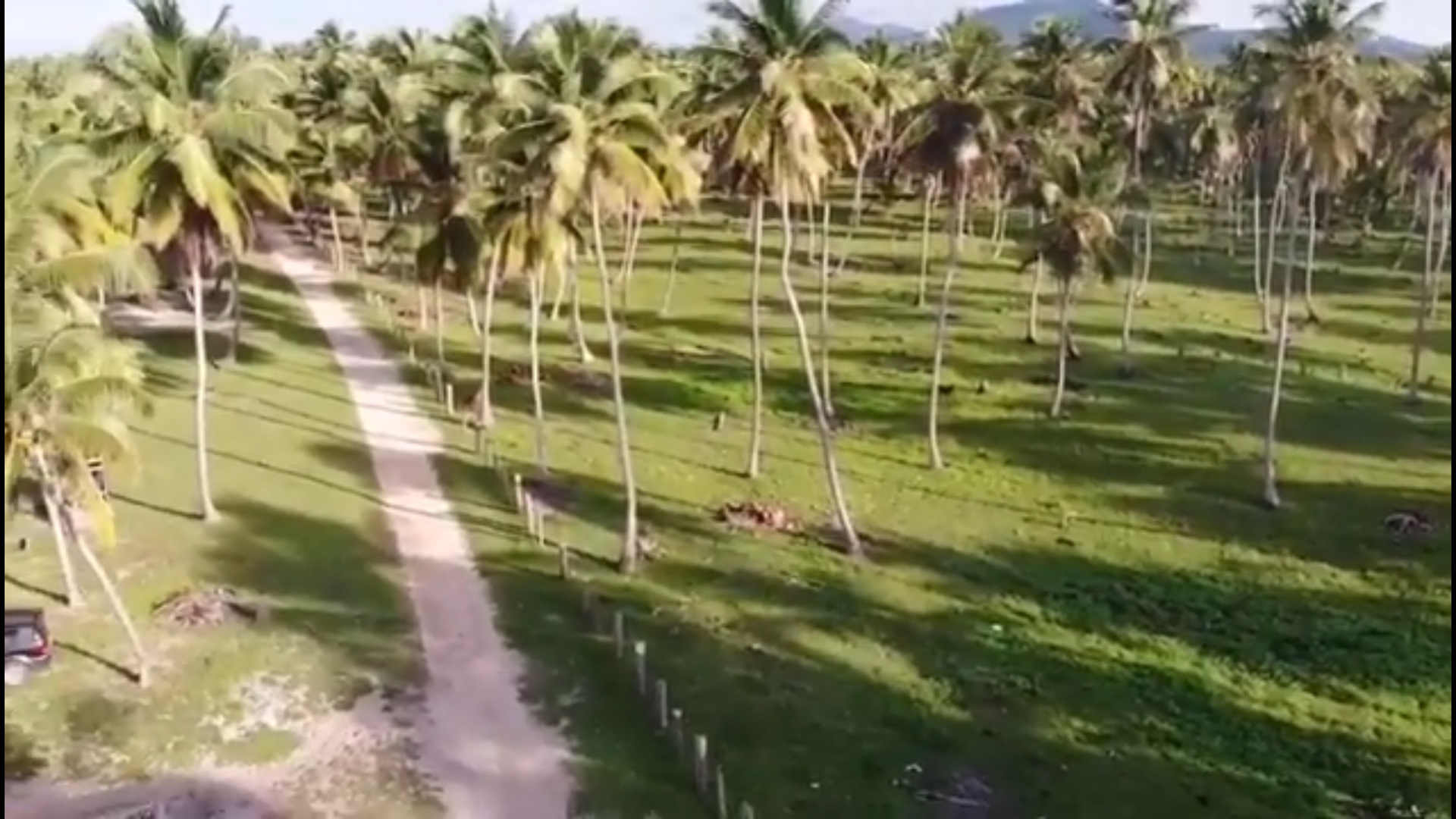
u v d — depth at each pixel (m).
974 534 47.19
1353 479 53.09
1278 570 44.56
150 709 32.84
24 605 37.72
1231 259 102.31
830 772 31.25
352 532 44.22
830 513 48.66
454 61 64.56
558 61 42.59
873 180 126.88
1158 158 107.62
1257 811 30.50
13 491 35.06
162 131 42.62
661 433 57.50
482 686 34.56
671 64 82.12
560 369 66.88
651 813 29.19
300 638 36.69
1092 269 63.47
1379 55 84.12
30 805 28.73
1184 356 71.88
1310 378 68.06
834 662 36.84
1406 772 32.25
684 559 43.56
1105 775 31.80
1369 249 106.62
